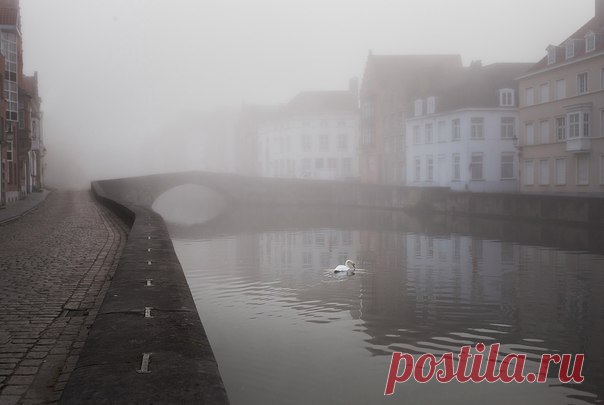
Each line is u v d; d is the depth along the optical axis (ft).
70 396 10.73
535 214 107.34
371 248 82.79
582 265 64.03
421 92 183.42
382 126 197.77
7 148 113.29
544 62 131.23
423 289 51.96
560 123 125.70
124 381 11.43
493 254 73.72
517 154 153.58
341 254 77.00
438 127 164.96
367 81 206.49
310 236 100.37
